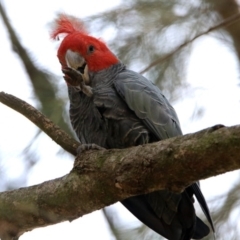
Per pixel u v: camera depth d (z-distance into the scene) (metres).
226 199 11.13
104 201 7.10
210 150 6.01
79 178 7.11
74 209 7.31
